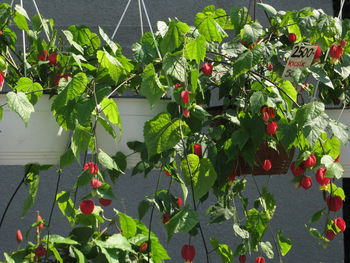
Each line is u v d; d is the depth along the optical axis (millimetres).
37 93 2648
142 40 2898
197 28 2816
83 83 2516
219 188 3000
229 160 2838
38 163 2738
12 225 4523
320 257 4711
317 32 3031
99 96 2539
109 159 2426
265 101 2672
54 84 2898
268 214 3205
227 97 2941
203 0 4723
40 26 3027
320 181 2791
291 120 2758
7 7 2979
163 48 2668
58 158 2754
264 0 4773
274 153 2998
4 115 2666
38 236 2805
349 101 3365
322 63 3213
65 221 4527
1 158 2691
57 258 2641
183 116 2707
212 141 2818
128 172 4578
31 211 4531
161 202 2797
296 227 4699
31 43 3041
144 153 2719
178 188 4602
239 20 3137
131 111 2734
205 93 3039
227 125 2920
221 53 2879
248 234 3045
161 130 2477
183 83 2598
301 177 2947
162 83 2629
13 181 4551
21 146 2688
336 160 2900
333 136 2820
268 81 2867
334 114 3053
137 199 4574
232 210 3096
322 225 4723
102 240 2812
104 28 4602
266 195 3209
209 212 3076
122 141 2736
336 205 2932
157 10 4688
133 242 2777
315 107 2617
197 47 2549
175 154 2836
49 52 3068
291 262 4688
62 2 4660
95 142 2449
